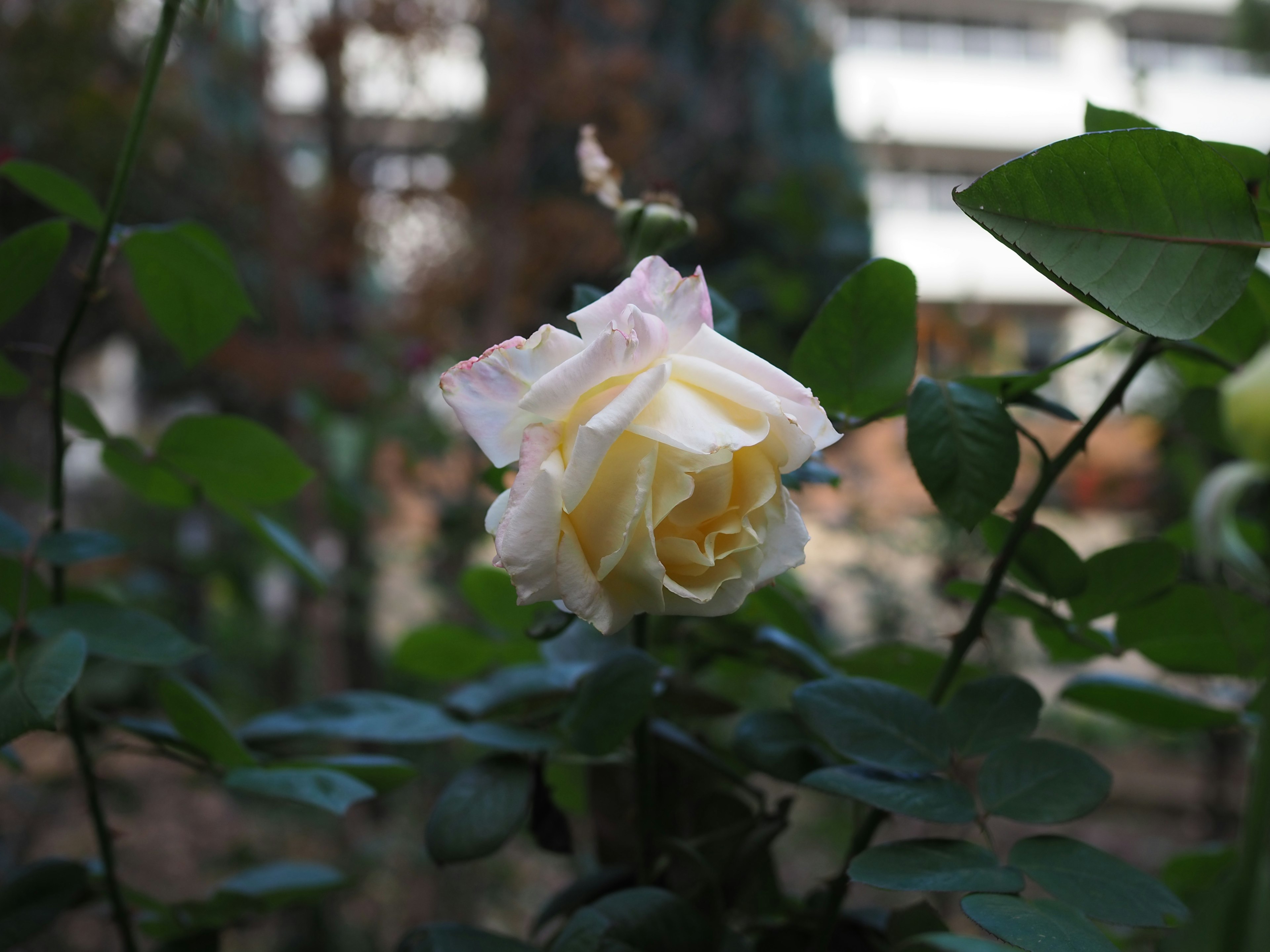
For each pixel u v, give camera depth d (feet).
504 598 1.69
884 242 18.52
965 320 6.03
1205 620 1.47
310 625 5.89
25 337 5.75
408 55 5.55
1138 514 6.16
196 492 1.76
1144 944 1.59
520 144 5.62
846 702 1.30
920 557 6.33
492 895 4.64
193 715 1.42
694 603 1.11
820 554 6.84
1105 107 1.31
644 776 1.47
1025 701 1.32
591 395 1.10
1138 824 6.30
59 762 3.61
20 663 1.26
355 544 5.44
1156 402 5.12
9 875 1.66
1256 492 1.60
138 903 1.63
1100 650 1.50
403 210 5.77
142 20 6.05
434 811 1.37
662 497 1.07
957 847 1.20
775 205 4.72
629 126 5.68
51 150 6.15
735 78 7.39
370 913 4.45
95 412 1.58
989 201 1.09
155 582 5.24
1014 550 1.37
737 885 1.52
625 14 6.06
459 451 5.42
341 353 5.84
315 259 5.89
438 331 5.69
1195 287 1.09
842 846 4.53
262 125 5.76
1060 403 1.42
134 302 6.08
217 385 8.16
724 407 1.11
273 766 1.46
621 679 1.38
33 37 5.72
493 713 1.56
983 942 1.01
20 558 1.57
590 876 1.58
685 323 1.14
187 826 5.34
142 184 6.62
